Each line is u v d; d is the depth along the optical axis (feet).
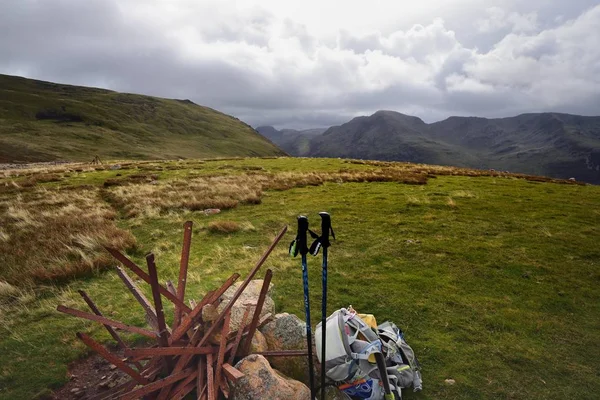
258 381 13.96
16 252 37.91
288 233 45.03
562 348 22.20
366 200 63.46
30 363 19.77
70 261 35.65
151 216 54.44
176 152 509.76
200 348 14.87
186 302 25.80
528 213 54.49
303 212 55.42
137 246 40.91
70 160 341.62
